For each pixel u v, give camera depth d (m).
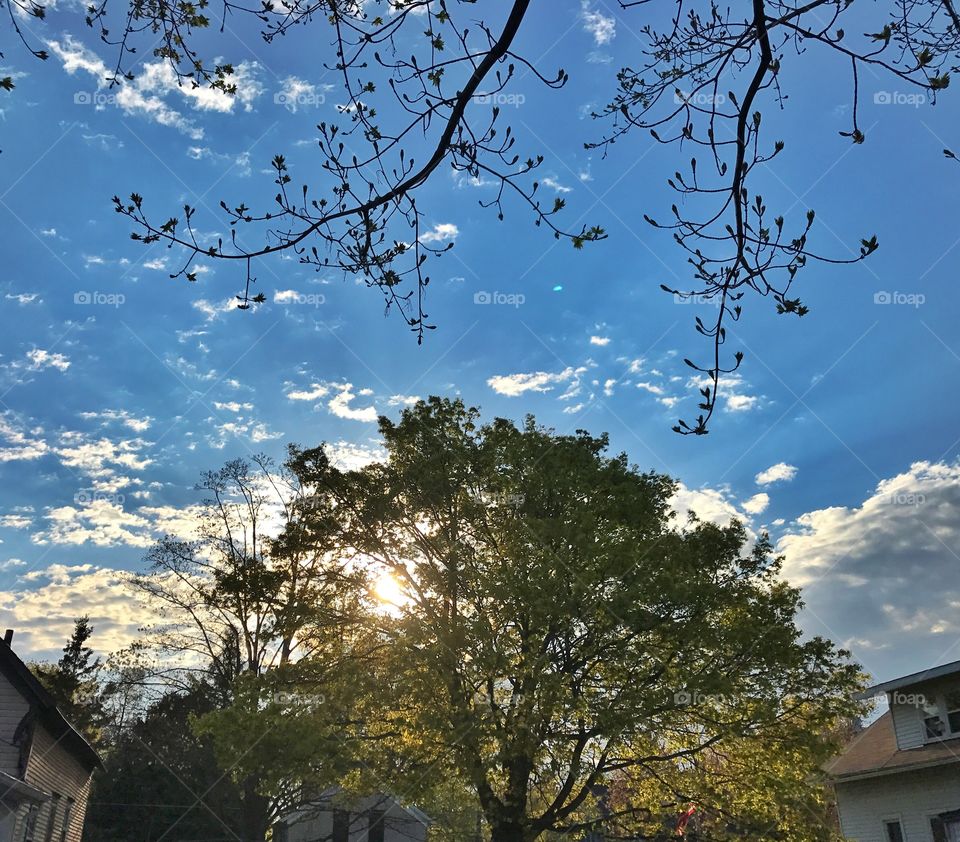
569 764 16.33
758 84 3.77
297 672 17.52
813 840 16.11
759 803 16.52
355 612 18.91
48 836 22.06
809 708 16.31
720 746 17.03
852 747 24.03
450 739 15.46
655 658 15.98
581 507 17.64
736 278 3.81
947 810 19.28
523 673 15.47
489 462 18.84
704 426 3.82
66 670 47.97
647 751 17.72
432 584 17.52
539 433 19.48
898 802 20.94
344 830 34.66
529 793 19.22
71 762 24.05
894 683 20.95
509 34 3.81
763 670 15.78
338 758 15.98
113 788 34.00
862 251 3.65
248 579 19.83
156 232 4.14
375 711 17.25
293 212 4.25
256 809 26.06
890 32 3.66
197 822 32.41
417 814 33.97
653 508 18.47
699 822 18.91
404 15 4.04
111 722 35.03
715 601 16.06
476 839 23.06
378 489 19.19
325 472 19.45
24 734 18.44
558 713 14.80
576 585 15.34
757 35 3.77
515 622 16.95
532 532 16.64
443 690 16.56
